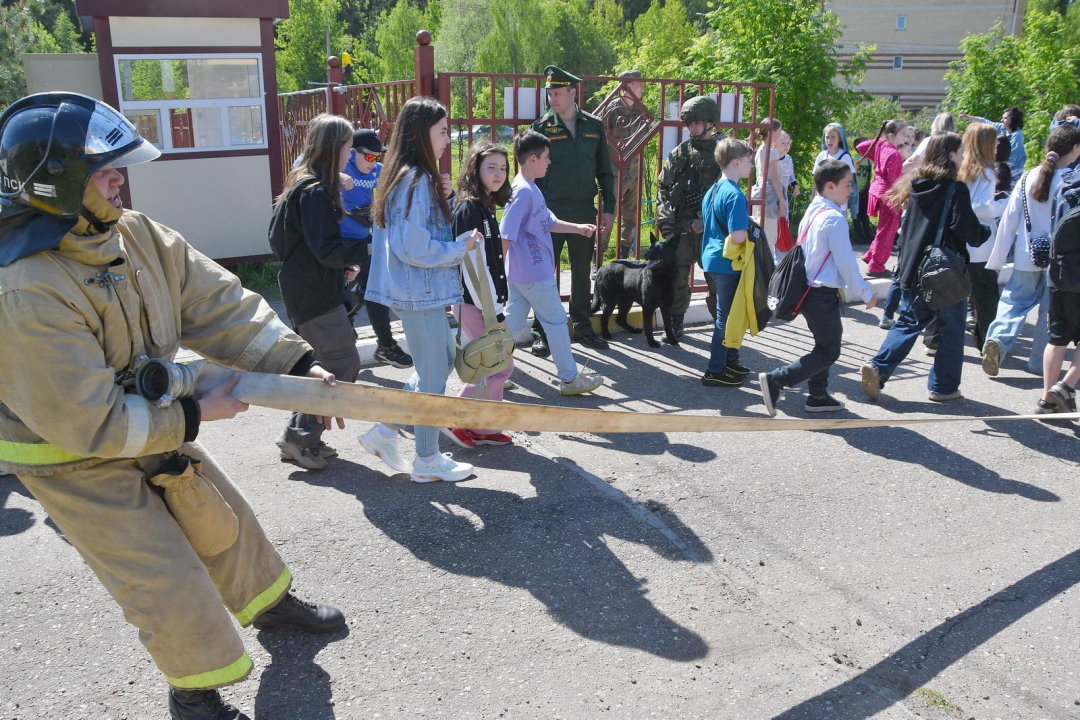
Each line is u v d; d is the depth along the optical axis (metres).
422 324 4.08
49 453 2.16
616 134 7.14
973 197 6.68
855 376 6.27
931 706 2.72
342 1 68.00
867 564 3.59
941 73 46.75
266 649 2.93
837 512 4.05
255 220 9.62
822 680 2.84
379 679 2.79
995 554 3.69
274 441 4.87
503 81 6.87
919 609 3.27
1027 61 15.91
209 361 2.33
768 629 3.12
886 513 4.05
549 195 6.40
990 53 15.40
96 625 3.08
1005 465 4.64
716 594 3.34
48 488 2.18
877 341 7.28
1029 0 40.34
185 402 2.15
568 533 3.79
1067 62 15.95
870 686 2.81
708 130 6.59
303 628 2.98
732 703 2.71
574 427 2.44
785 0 12.14
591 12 56.25
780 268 5.23
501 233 5.23
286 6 9.20
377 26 63.16
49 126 1.93
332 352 4.27
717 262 5.77
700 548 3.69
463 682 2.79
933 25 46.19
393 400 2.27
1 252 1.98
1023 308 6.10
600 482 4.34
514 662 2.89
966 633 3.11
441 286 4.02
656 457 4.68
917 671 2.90
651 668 2.88
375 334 6.44
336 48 49.31
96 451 2.03
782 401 5.72
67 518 2.20
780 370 5.23
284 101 10.73
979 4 45.22
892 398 5.80
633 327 7.32
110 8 8.43
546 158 5.29
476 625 3.10
